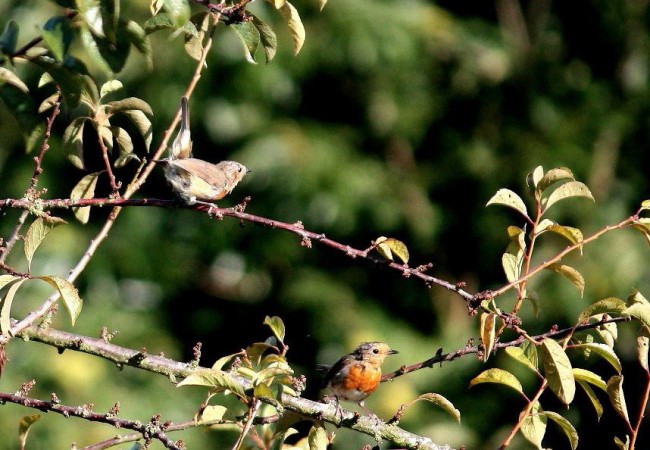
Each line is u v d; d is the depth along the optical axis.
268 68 14.58
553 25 15.95
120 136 5.59
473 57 15.30
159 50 14.16
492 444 14.10
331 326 14.84
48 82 4.96
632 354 13.59
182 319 15.80
